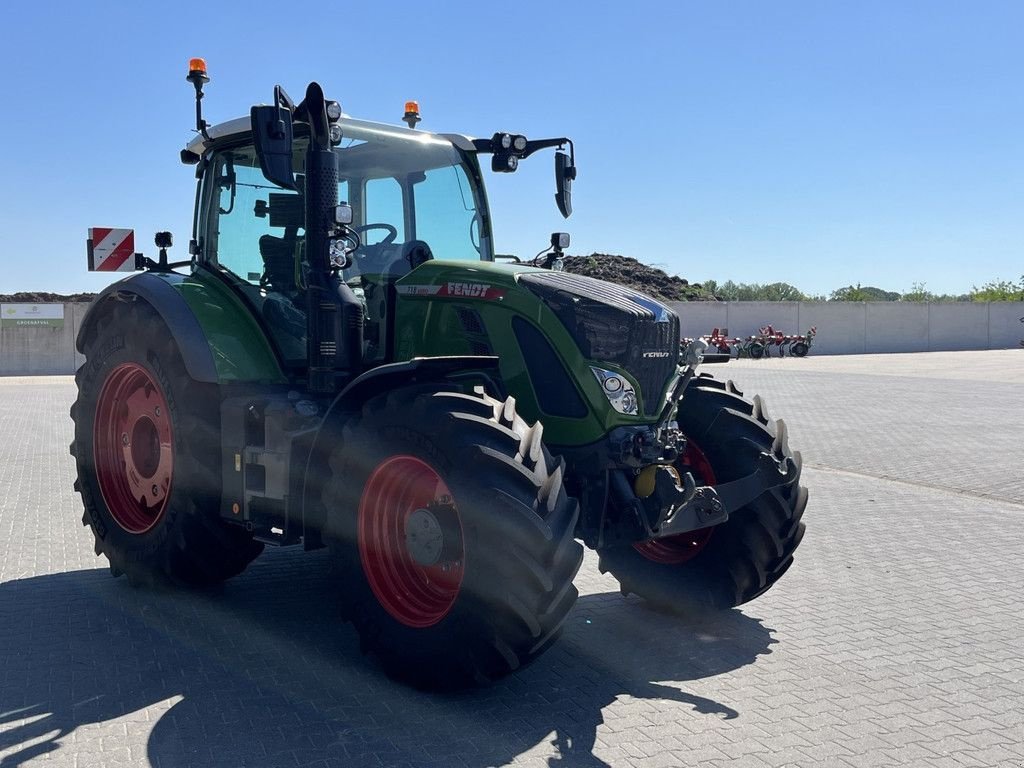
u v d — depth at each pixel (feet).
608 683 13.87
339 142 15.62
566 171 18.33
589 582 19.54
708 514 14.82
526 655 12.41
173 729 12.06
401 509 13.80
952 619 16.90
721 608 16.48
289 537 14.76
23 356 76.79
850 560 20.98
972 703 13.19
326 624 16.30
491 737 11.94
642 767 11.16
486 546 12.01
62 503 26.30
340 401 14.03
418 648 13.00
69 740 11.72
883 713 12.82
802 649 15.38
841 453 36.06
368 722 12.34
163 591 18.11
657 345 14.92
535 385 14.69
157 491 17.92
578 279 15.56
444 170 18.48
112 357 18.78
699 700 13.24
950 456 35.29
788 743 11.86
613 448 14.21
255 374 16.76
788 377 74.23
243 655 14.74
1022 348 125.70
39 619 16.44
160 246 19.65
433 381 13.96
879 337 120.26
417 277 16.06
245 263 17.95
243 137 17.81
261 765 11.10
